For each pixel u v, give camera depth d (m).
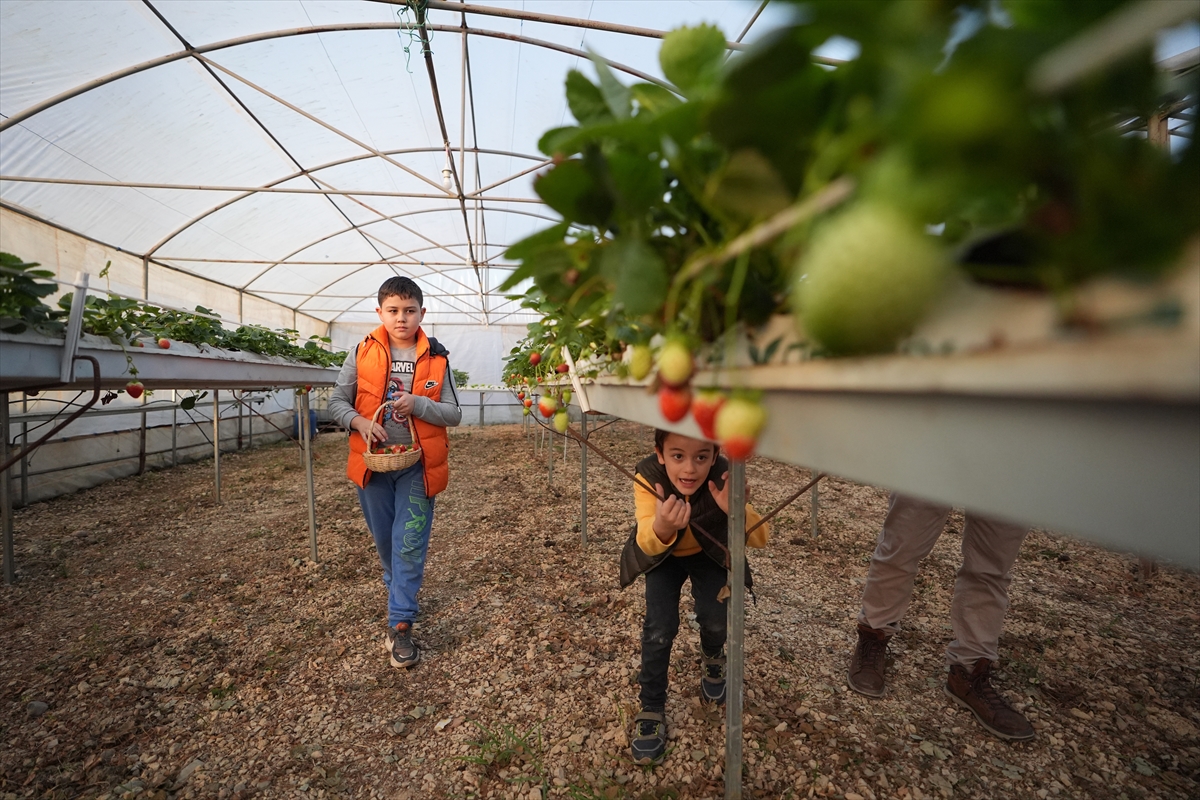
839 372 0.48
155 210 7.24
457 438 12.21
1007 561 2.22
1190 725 2.24
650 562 2.01
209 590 3.75
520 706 2.43
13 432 6.08
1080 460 0.35
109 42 4.55
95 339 2.36
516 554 4.31
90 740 2.28
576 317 1.23
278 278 11.48
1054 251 0.31
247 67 5.21
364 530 5.00
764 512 5.18
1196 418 0.31
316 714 2.43
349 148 7.06
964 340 0.36
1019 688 2.47
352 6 4.51
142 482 7.43
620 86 0.74
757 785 1.94
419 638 3.05
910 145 0.33
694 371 0.79
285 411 13.33
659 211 0.73
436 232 10.80
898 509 2.32
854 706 2.36
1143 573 3.62
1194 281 0.26
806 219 0.47
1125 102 0.31
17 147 5.38
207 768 2.13
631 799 1.91
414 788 2.03
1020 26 0.32
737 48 4.50
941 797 1.89
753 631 2.98
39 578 4.00
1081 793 1.92
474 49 5.23
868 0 0.31
